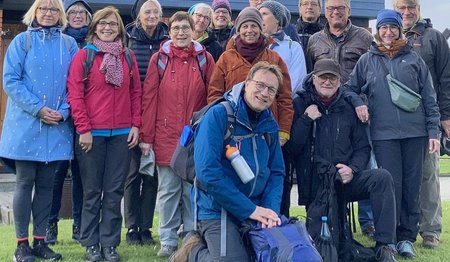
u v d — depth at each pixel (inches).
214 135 152.1
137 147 211.9
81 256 197.3
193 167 159.3
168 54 198.1
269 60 190.1
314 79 190.9
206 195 156.6
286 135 187.8
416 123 200.1
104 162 191.3
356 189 187.2
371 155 210.1
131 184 219.5
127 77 191.9
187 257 153.3
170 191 199.0
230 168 155.4
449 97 215.9
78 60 187.2
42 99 182.9
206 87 199.6
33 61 182.9
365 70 206.5
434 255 201.5
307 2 239.0
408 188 202.5
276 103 189.9
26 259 182.4
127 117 192.1
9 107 186.1
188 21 197.9
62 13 189.9
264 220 149.1
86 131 183.8
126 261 191.3
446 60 216.1
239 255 146.0
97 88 187.2
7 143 182.9
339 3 216.1
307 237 144.9
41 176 188.5
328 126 189.6
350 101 193.2
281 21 209.2
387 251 180.7
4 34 464.1
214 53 229.0
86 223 191.0
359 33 221.0
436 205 216.4
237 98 155.3
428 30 219.5
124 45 195.9
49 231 218.2
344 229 186.4
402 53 203.0
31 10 187.8
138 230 223.8
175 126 195.2
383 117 200.5
